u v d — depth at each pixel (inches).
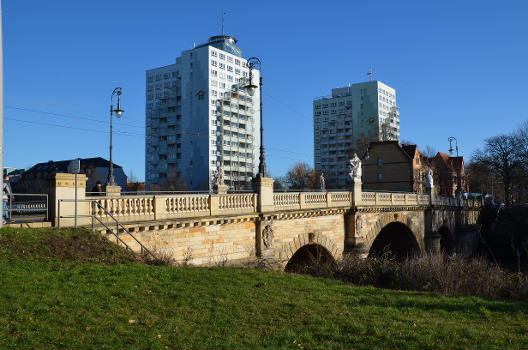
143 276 522.3
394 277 756.0
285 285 579.2
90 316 391.2
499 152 2610.7
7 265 474.0
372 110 5497.1
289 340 375.9
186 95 4397.1
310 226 1096.8
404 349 365.1
